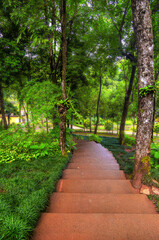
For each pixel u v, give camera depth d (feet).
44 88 15.78
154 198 8.36
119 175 12.15
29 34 23.34
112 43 26.11
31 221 5.82
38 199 7.25
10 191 8.21
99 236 5.47
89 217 6.31
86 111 64.18
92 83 40.11
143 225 5.99
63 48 13.78
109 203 7.80
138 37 9.69
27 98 16.49
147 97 9.55
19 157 14.39
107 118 74.59
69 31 22.21
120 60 29.09
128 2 23.21
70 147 19.88
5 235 4.96
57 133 17.72
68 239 5.32
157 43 21.49
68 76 28.14
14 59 22.03
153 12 21.58
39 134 17.80
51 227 5.79
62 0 12.35
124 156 18.94
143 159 9.73
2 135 18.49
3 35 23.73
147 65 9.45
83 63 27.12
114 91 67.41
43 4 13.48
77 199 8.06
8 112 72.95
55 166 12.37
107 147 26.96
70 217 6.30
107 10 23.08
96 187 9.78
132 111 52.60
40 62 27.89
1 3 18.85
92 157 18.56
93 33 27.99
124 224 6.02
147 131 9.66
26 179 9.75
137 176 9.87
